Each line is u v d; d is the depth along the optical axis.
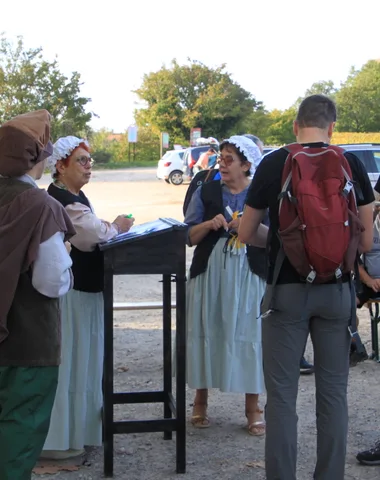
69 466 3.73
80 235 3.57
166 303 4.04
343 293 3.03
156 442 4.08
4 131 2.91
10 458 2.84
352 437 4.14
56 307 2.96
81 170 3.75
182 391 3.60
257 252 4.00
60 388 3.69
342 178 2.91
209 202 4.09
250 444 4.04
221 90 58.56
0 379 2.89
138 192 25.48
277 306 3.04
